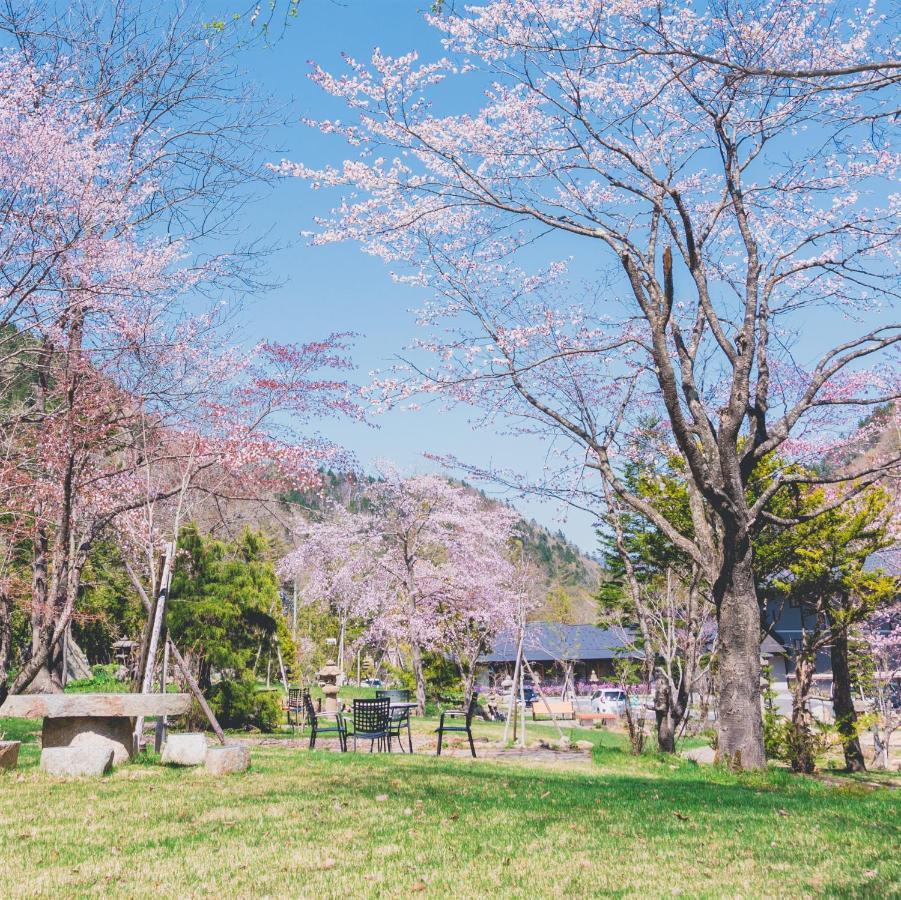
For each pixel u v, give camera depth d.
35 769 8.38
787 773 11.69
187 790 7.42
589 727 29.30
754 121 12.52
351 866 4.89
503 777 9.51
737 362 12.26
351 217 13.05
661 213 12.88
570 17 11.43
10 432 12.28
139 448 13.38
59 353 11.67
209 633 18.94
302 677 41.06
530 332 13.70
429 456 20.22
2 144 10.36
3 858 4.99
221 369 14.31
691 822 6.58
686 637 16.81
